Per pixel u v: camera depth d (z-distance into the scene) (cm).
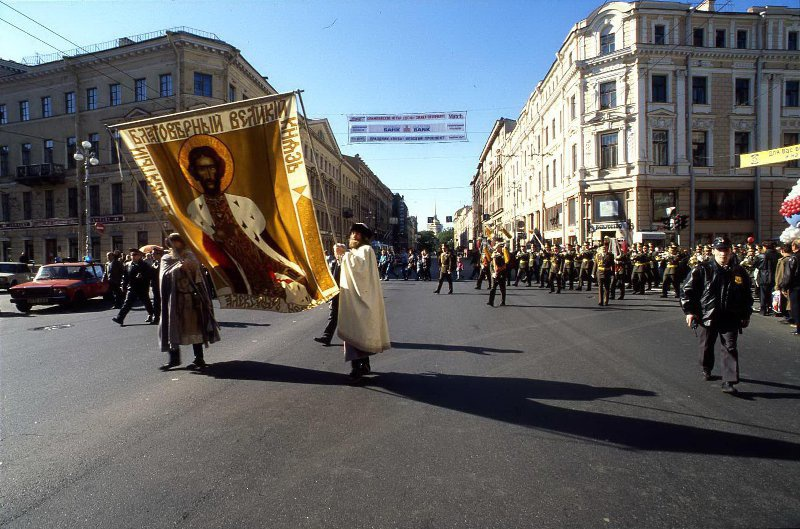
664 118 2989
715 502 296
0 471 344
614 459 357
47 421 442
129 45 3356
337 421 436
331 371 614
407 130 2136
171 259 629
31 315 1341
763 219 3073
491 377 580
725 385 516
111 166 3612
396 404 482
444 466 346
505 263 1309
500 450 373
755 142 3058
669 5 2947
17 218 4000
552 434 404
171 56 3309
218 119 580
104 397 512
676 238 2702
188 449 377
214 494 308
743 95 3075
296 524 274
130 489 316
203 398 505
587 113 3147
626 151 3014
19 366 661
